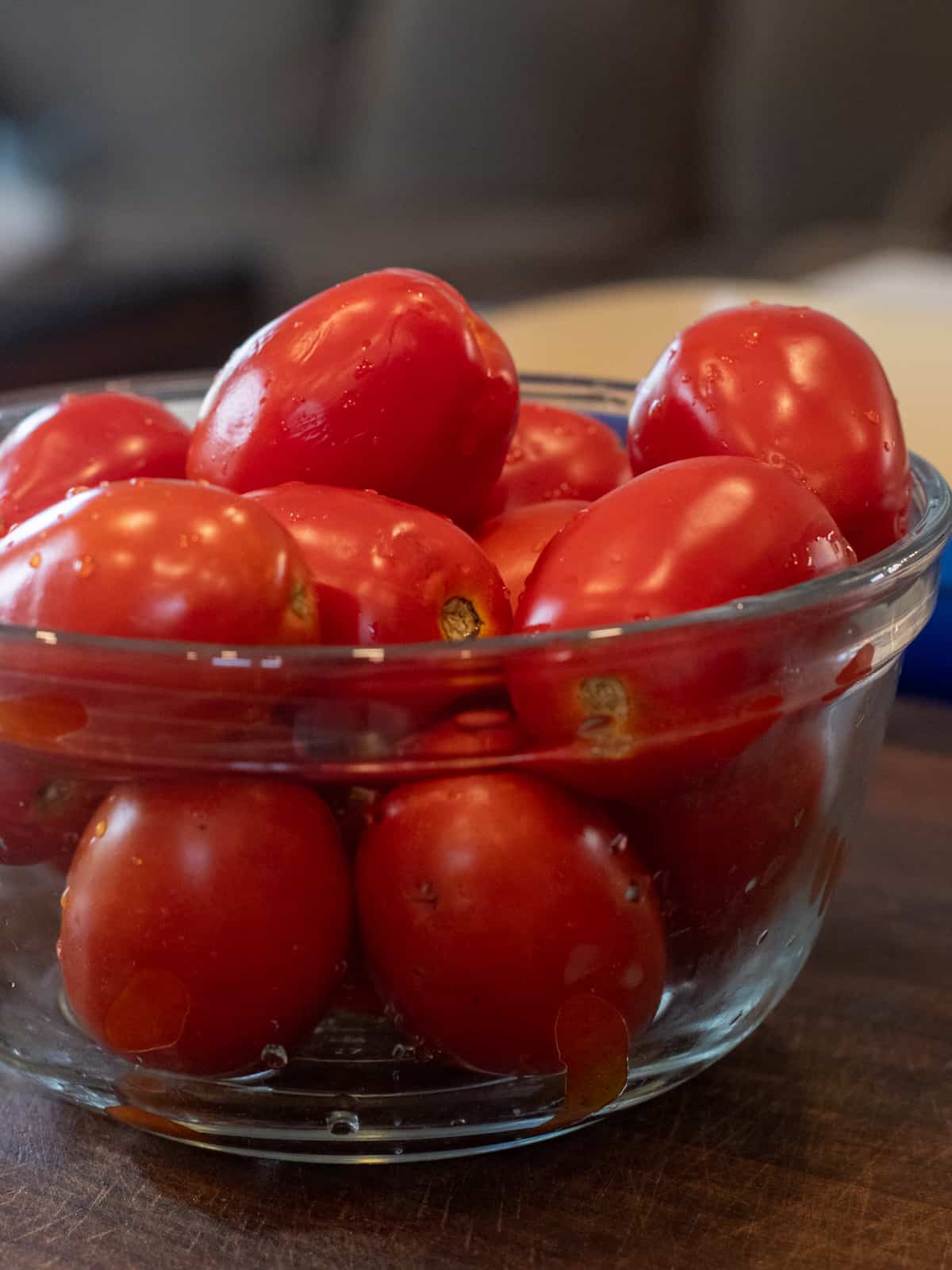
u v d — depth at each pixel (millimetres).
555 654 247
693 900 285
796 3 1498
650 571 271
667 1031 297
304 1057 290
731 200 1601
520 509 348
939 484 333
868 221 1511
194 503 268
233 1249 283
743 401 318
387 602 283
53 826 274
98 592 260
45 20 1857
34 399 431
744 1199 294
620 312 801
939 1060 334
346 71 1785
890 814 430
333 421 312
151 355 1497
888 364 687
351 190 1755
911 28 1447
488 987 268
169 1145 309
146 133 1868
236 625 260
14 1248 283
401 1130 293
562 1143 309
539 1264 280
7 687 256
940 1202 294
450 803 265
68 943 274
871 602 276
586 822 272
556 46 1593
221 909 264
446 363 312
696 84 1602
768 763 277
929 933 379
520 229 1577
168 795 264
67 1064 299
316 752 258
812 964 368
